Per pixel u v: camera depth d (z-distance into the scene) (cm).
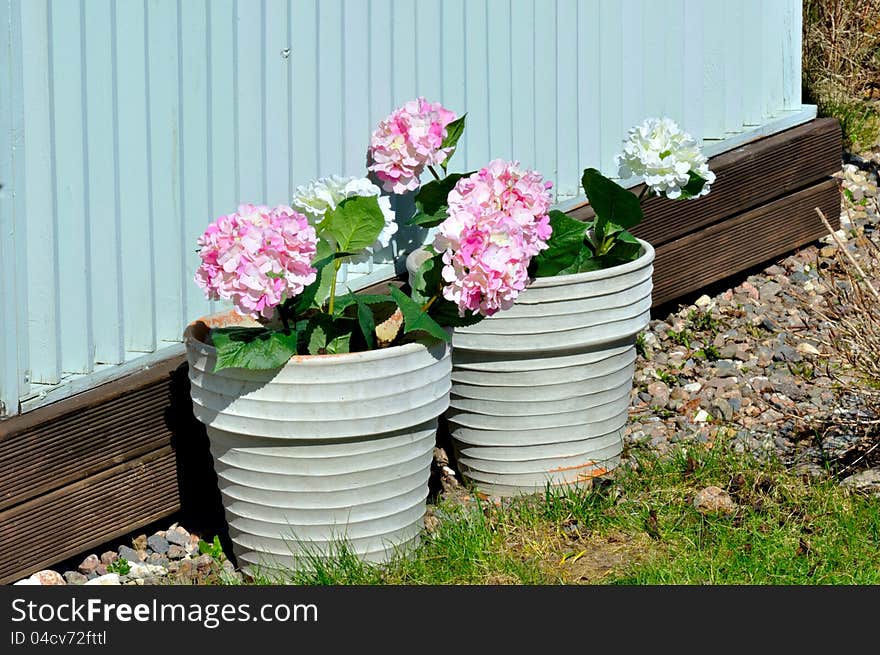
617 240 403
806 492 382
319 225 342
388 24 409
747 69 564
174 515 391
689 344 519
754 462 400
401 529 346
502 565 354
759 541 360
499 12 446
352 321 342
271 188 381
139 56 346
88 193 343
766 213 569
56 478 343
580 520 376
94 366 353
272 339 317
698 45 536
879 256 480
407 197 423
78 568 363
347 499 332
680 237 532
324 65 392
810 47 751
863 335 412
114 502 358
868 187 673
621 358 393
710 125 548
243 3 366
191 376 333
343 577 336
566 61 476
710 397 466
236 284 303
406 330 323
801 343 514
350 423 321
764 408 459
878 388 400
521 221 331
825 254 596
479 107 443
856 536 361
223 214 370
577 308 375
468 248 321
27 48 328
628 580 344
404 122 382
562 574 353
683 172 393
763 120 578
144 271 358
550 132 473
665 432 440
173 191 360
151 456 366
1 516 332
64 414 339
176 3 350
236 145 369
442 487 410
